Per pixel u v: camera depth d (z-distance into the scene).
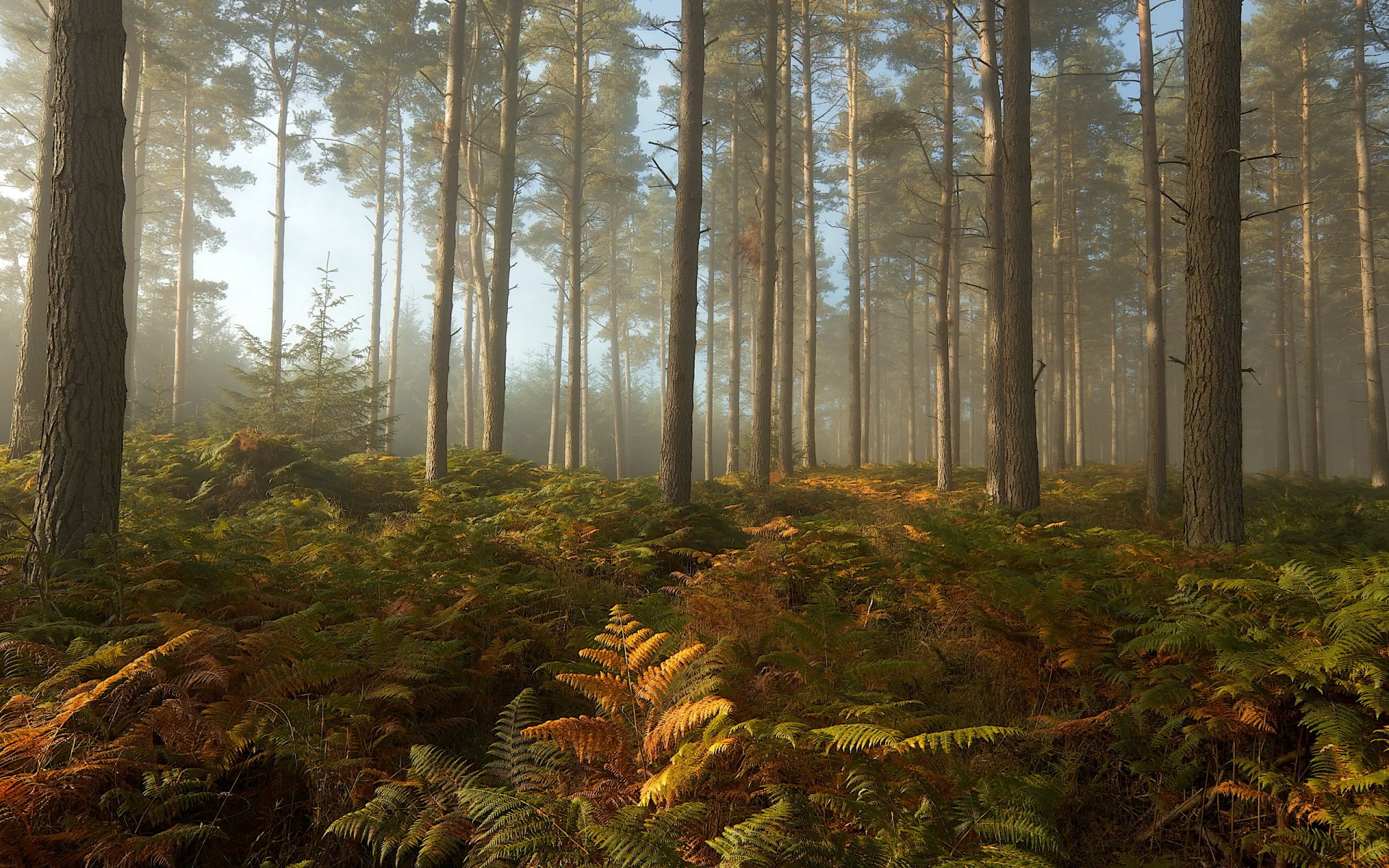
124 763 3.36
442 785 3.50
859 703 4.09
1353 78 24.64
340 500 12.09
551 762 3.67
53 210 6.12
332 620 5.56
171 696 4.03
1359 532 9.94
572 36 26.33
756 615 5.48
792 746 3.45
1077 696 4.79
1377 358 22.89
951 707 4.68
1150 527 11.80
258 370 17.70
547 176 25.45
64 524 5.91
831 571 7.52
